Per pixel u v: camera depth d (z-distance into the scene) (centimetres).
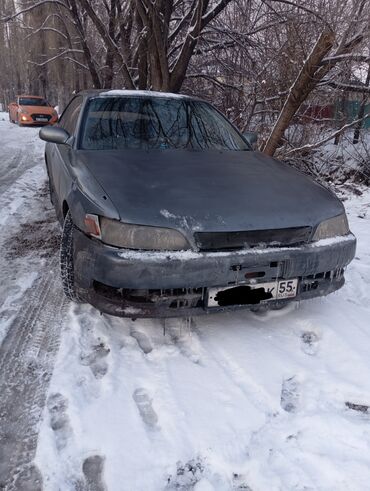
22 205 530
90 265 233
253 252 231
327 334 269
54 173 391
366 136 786
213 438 188
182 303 230
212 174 278
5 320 278
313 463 178
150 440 187
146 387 220
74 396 211
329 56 565
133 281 219
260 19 859
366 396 217
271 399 212
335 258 255
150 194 240
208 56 946
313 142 754
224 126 387
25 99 1827
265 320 284
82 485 167
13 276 340
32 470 173
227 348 251
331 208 265
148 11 704
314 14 619
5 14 1121
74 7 1007
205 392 216
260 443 187
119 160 288
